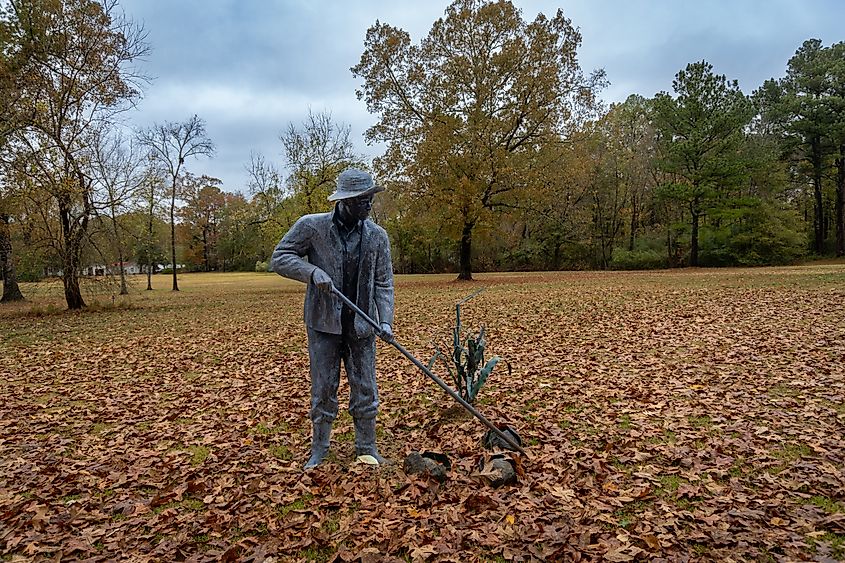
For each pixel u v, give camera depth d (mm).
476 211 27484
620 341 9164
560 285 23141
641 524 3164
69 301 20219
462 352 5574
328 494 3750
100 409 6488
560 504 3438
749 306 12617
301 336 11664
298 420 5562
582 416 5293
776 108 38969
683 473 3859
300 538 3209
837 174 41062
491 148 27734
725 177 34406
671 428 4816
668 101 34750
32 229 18844
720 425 4840
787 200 46375
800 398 5508
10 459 4852
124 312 18922
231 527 3404
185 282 43500
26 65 18453
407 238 48250
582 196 44375
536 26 27984
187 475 4242
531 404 5816
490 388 6523
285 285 36719
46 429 5742
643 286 20297
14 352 11062
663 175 42188
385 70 29406
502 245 47219
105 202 19344
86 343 11992
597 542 3010
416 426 5246
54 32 18672
